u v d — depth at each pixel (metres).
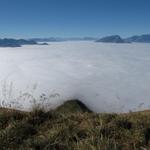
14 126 4.89
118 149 3.86
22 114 5.70
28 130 4.85
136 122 4.97
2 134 4.55
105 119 5.21
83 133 4.59
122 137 4.34
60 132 4.56
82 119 5.51
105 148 3.77
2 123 5.25
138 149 3.85
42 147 4.14
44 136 4.51
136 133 4.38
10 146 4.22
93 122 4.99
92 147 3.78
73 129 4.70
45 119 5.55
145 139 4.17
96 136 4.20
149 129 4.60
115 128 4.68
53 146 4.09
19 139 4.45
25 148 4.08
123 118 5.21
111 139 4.08
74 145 4.07
